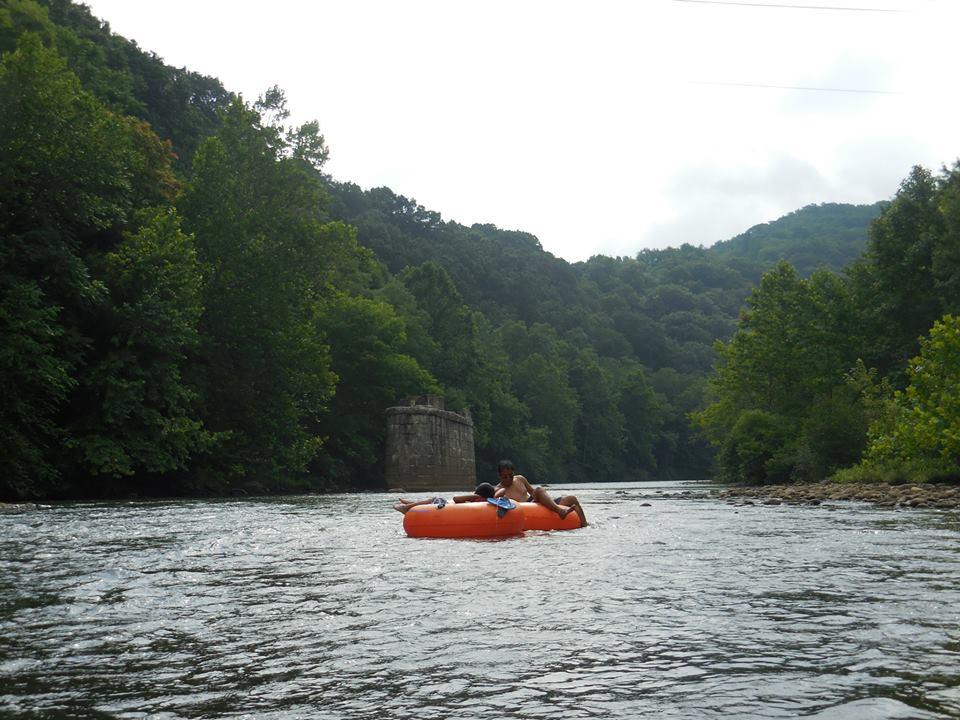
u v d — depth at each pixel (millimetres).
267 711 3174
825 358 45875
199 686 3543
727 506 21094
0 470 24500
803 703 3152
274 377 40281
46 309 25094
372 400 59969
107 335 29031
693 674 3625
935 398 26359
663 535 11234
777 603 5473
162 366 29625
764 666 3748
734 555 8539
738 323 52344
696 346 188875
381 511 19359
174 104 75188
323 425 55031
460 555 8703
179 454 30281
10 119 27031
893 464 29188
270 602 5691
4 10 38969
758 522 14000
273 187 41594
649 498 29141
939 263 40125
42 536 11523
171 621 5020
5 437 24172
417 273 99812
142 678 3688
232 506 21984
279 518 16094
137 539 11031
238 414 38688
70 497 28359
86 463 27562
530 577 6852
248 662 3967
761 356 48781
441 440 61000
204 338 35844
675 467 144625
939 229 42688
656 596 5801
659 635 4457
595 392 126875
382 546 9875
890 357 43969
